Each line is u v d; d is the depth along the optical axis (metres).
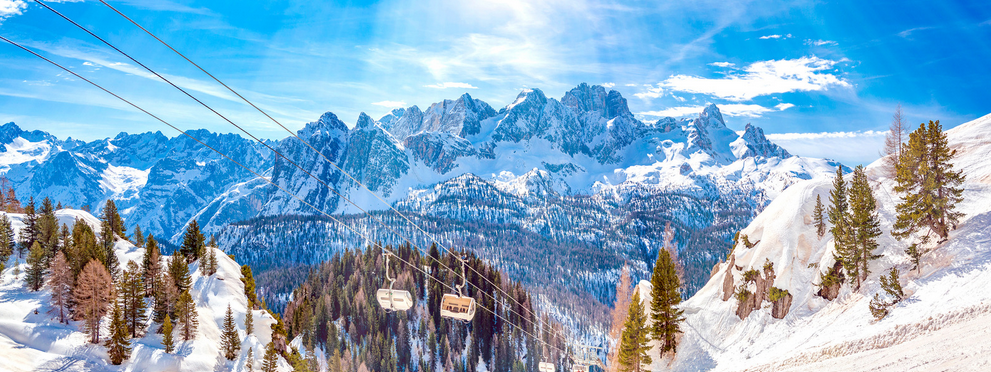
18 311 96.75
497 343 151.88
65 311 100.62
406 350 150.25
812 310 69.31
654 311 79.81
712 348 75.38
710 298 85.88
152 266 116.62
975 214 61.25
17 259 118.25
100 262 106.44
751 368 62.31
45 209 130.88
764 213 90.19
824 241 76.25
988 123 82.19
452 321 163.50
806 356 56.38
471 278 178.38
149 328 103.81
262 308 138.38
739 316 77.56
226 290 128.75
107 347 91.62
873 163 89.31
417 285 180.50
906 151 67.88
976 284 50.00
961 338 38.09
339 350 142.75
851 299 64.88
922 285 57.06
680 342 79.06
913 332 46.50
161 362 93.06
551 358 154.62
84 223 133.88
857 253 66.12
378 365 143.25
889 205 75.38
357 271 185.38
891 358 41.47
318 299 166.38
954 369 31.58
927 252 61.53
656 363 77.88
